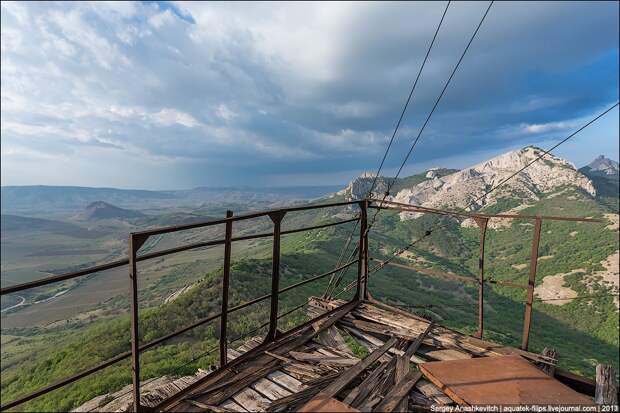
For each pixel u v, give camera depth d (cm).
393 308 473
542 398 270
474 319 6844
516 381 292
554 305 8394
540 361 336
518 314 7962
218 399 288
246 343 412
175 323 4809
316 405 266
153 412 274
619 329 6975
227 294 328
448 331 406
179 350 3803
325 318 448
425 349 371
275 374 326
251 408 277
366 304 493
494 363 323
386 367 324
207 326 4509
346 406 262
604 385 300
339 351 370
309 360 343
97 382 3006
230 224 321
